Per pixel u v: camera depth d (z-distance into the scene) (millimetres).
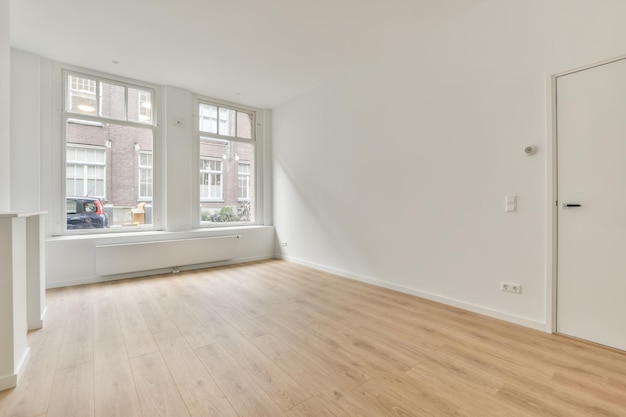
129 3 2840
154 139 4785
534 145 2627
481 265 2996
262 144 6027
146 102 4742
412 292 3615
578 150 2414
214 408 1619
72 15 3014
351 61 4082
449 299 3260
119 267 4195
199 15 3039
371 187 4094
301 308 3172
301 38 3494
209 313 3018
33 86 3744
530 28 2639
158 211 4844
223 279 4352
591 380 1874
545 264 2574
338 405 1646
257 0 2822
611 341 2281
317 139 4973
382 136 3932
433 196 3389
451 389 1788
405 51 3621
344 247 4508
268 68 4258
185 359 2129
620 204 2234
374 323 2775
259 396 1723
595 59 2307
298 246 5418
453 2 2891
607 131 2279
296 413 1584
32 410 1591
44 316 2891
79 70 4145
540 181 2598
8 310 1790
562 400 1688
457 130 3158
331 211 4723
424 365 2053
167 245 4582
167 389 1783
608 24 2252
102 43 3561
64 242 3896
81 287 3889
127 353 2209
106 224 4414
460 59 3113
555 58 2500
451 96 3201
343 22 3189
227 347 2311
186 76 4504
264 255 5859
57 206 4016
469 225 3080
